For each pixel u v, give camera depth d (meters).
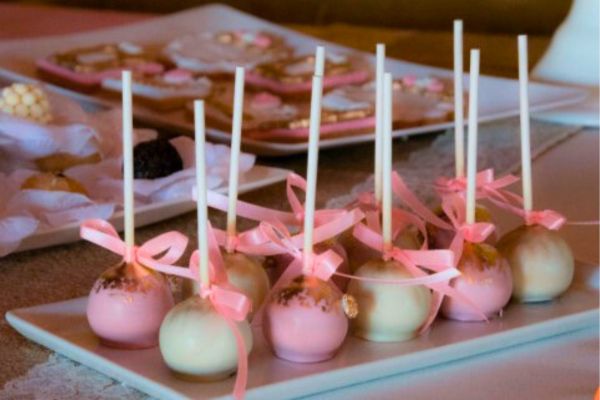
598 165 1.32
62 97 1.24
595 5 1.64
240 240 0.82
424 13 2.31
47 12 2.28
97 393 0.76
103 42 1.81
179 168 1.13
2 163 1.15
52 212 1.03
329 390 0.76
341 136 1.38
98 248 1.02
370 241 0.82
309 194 0.77
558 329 0.85
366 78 1.67
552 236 0.89
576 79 1.64
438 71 1.67
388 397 0.76
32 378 0.77
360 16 2.39
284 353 0.77
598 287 0.92
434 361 0.79
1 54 1.70
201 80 1.56
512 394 0.77
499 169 1.29
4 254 0.96
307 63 1.66
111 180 1.11
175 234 0.81
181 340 0.74
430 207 1.14
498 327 0.84
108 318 0.78
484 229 0.85
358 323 0.80
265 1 2.48
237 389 0.72
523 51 0.88
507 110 1.49
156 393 0.74
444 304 0.84
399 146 1.38
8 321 0.83
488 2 2.24
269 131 1.36
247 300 0.74
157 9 2.58
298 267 0.80
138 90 1.48
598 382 0.79
